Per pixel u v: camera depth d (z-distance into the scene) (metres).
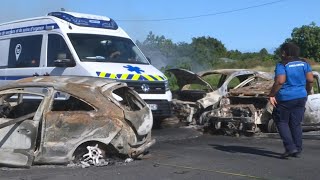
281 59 8.26
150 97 11.18
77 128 7.46
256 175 7.00
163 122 12.84
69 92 7.66
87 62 10.80
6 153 7.47
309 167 7.55
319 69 38.75
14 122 7.48
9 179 6.70
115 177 6.85
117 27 12.59
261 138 11.02
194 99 13.33
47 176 6.88
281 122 8.25
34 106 8.58
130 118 7.61
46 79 8.04
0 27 12.94
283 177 6.88
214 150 9.27
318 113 12.46
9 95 8.04
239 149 9.39
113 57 11.41
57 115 7.48
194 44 45.75
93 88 7.75
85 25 11.78
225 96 12.23
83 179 6.72
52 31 11.45
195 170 7.33
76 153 7.59
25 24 12.23
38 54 11.60
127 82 10.79
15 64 12.12
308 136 11.45
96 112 7.53
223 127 11.73
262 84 12.27
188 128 12.60
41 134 7.45
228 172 7.19
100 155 7.63
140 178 6.80
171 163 7.87
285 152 8.29
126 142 7.57
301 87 8.09
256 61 47.62
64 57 10.87
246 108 11.42
